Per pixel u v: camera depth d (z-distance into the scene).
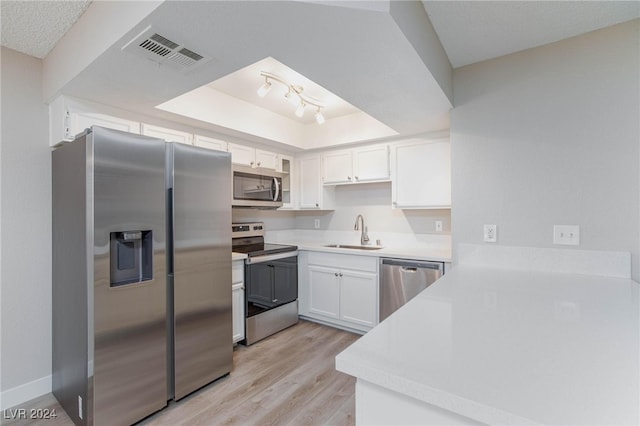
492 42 1.83
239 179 2.99
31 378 2.04
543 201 1.87
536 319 1.01
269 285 3.03
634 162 1.64
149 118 2.39
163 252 1.88
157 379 1.84
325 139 3.46
